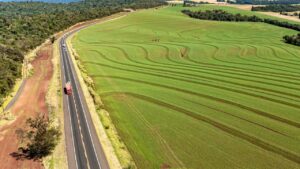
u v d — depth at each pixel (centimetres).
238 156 5081
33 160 4794
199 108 6994
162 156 5016
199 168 4716
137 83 8681
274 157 5078
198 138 5644
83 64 10500
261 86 8638
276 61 11856
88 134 5550
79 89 7900
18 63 9481
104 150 5056
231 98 7638
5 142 5353
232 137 5719
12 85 7900
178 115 6612
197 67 10688
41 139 4875
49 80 8625
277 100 7562
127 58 11644
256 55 12825
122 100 7388
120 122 6225
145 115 6581
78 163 4691
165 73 9781
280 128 6106
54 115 6306
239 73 9988
